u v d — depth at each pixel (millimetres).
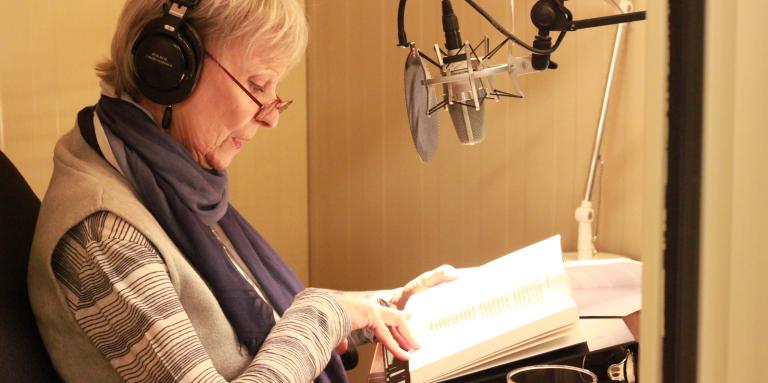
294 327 1037
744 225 380
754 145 376
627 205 1714
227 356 1050
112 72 1132
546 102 1856
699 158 377
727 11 368
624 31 1675
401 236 2293
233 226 1291
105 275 936
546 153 1874
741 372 390
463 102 1163
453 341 1120
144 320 924
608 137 1745
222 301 1072
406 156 2242
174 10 1038
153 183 1062
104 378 980
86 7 2053
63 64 2027
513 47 1879
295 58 1132
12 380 932
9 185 1161
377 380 1152
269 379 951
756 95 374
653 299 395
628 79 1682
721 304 385
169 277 988
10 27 1948
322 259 2564
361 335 1430
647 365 401
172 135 1124
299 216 2568
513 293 1164
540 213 1903
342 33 2381
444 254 2170
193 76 1053
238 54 1068
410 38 2164
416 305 1289
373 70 2299
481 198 2049
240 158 2422
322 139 2502
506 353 1065
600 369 1117
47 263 951
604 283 1365
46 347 1001
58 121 2031
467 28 1985
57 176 1044
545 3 1089
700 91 374
